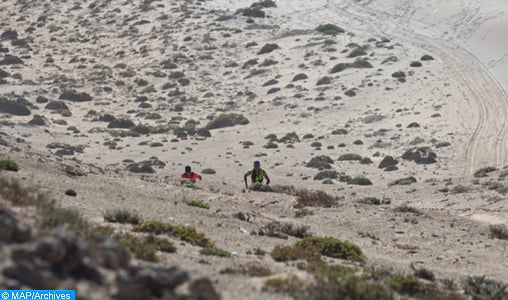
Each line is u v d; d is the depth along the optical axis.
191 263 41.22
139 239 45.31
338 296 35.16
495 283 49.09
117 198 68.75
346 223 79.69
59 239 27.20
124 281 26.52
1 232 28.70
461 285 49.62
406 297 39.25
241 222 66.81
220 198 85.00
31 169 78.00
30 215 38.19
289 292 35.09
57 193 63.38
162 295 27.66
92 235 37.09
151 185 87.44
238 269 40.59
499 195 125.00
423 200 133.00
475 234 80.94
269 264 44.66
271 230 62.41
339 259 54.19
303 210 83.75
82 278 27.12
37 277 25.61
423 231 79.44
